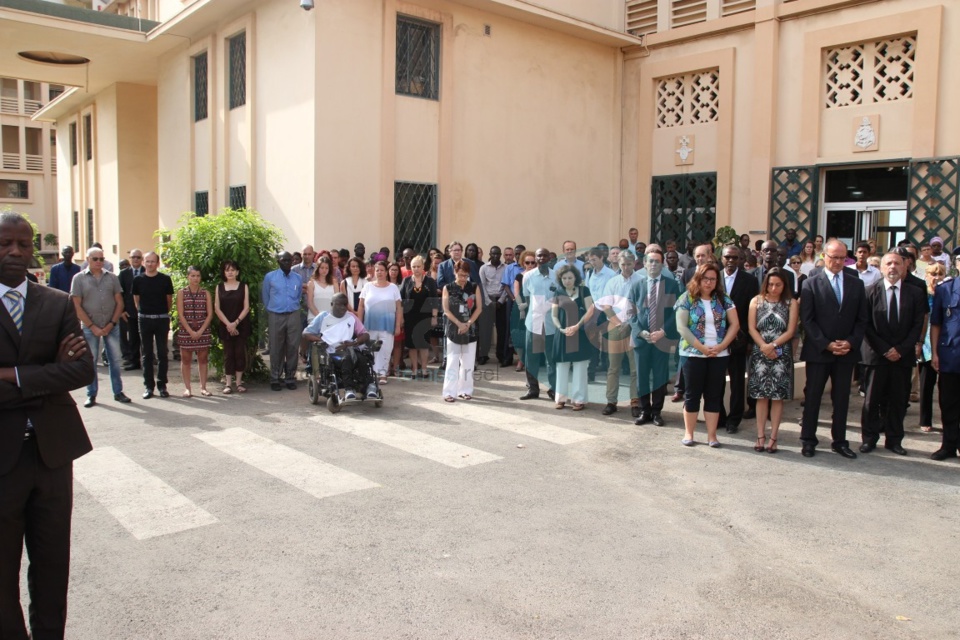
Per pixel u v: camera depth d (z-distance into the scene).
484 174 15.06
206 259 9.99
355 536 5.04
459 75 14.52
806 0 14.14
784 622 3.97
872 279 9.48
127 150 20.62
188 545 4.89
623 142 17.45
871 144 13.59
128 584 4.34
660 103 16.86
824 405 9.38
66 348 3.37
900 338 7.02
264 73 13.98
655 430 7.98
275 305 10.03
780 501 5.80
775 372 7.00
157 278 9.48
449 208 14.49
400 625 3.89
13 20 15.12
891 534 5.17
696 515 5.49
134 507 5.57
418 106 14.02
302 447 7.19
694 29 15.84
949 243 12.70
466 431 7.85
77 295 8.89
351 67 13.02
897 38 13.29
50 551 3.39
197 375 11.32
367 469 6.50
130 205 20.73
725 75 15.42
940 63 12.73
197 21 15.37
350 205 13.14
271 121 13.81
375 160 13.40
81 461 6.69
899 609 4.13
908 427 8.22
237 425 8.08
